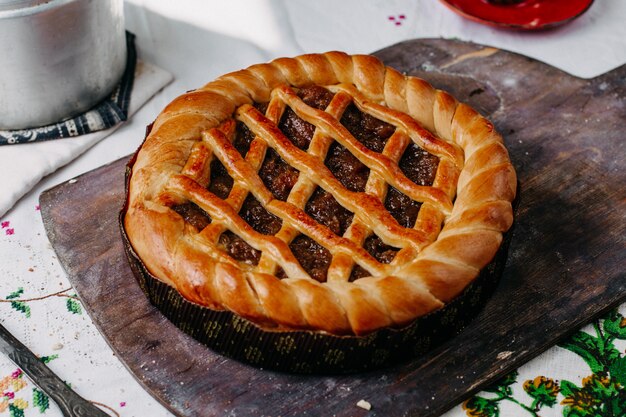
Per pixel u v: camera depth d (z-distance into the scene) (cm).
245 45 94
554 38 95
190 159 71
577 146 82
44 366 67
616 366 69
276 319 64
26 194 79
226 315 65
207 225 68
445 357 68
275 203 69
